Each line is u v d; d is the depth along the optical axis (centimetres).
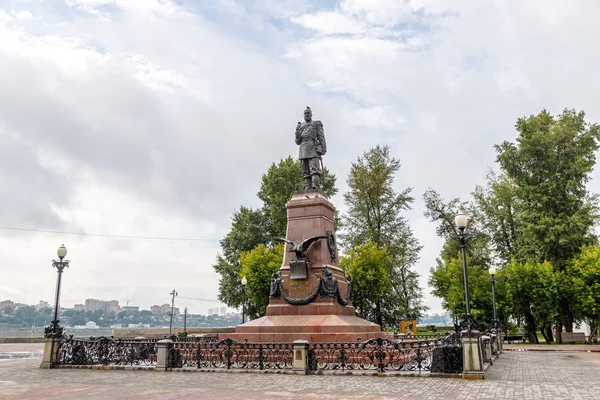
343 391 1004
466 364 1211
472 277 3656
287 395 957
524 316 3828
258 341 1708
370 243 3847
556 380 1175
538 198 3572
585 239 3475
